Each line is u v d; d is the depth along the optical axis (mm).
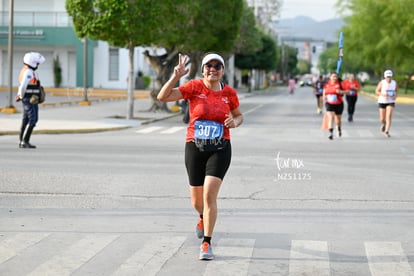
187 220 10969
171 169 16453
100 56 69438
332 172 16344
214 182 8555
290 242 9570
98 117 34531
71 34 66000
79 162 17516
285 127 30781
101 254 8812
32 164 16953
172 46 39125
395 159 19062
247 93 88812
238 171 16359
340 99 25125
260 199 12789
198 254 8867
